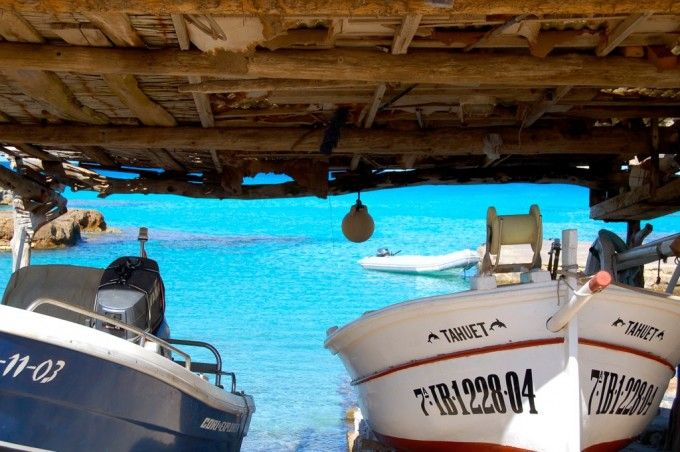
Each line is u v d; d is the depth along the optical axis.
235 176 10.33
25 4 4.72
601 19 5.74
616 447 6.32
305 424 10.64
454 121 8.36
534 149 8.34
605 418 6.02
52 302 5.48
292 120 8.22
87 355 5.32
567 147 8.33
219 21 5.59
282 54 6.07
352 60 6.11
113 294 6.54
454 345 5.99
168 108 7.82
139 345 5.96
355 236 10.62
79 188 11.23
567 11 4.84
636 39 6.16
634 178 9.08
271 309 18.27
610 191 10.41
